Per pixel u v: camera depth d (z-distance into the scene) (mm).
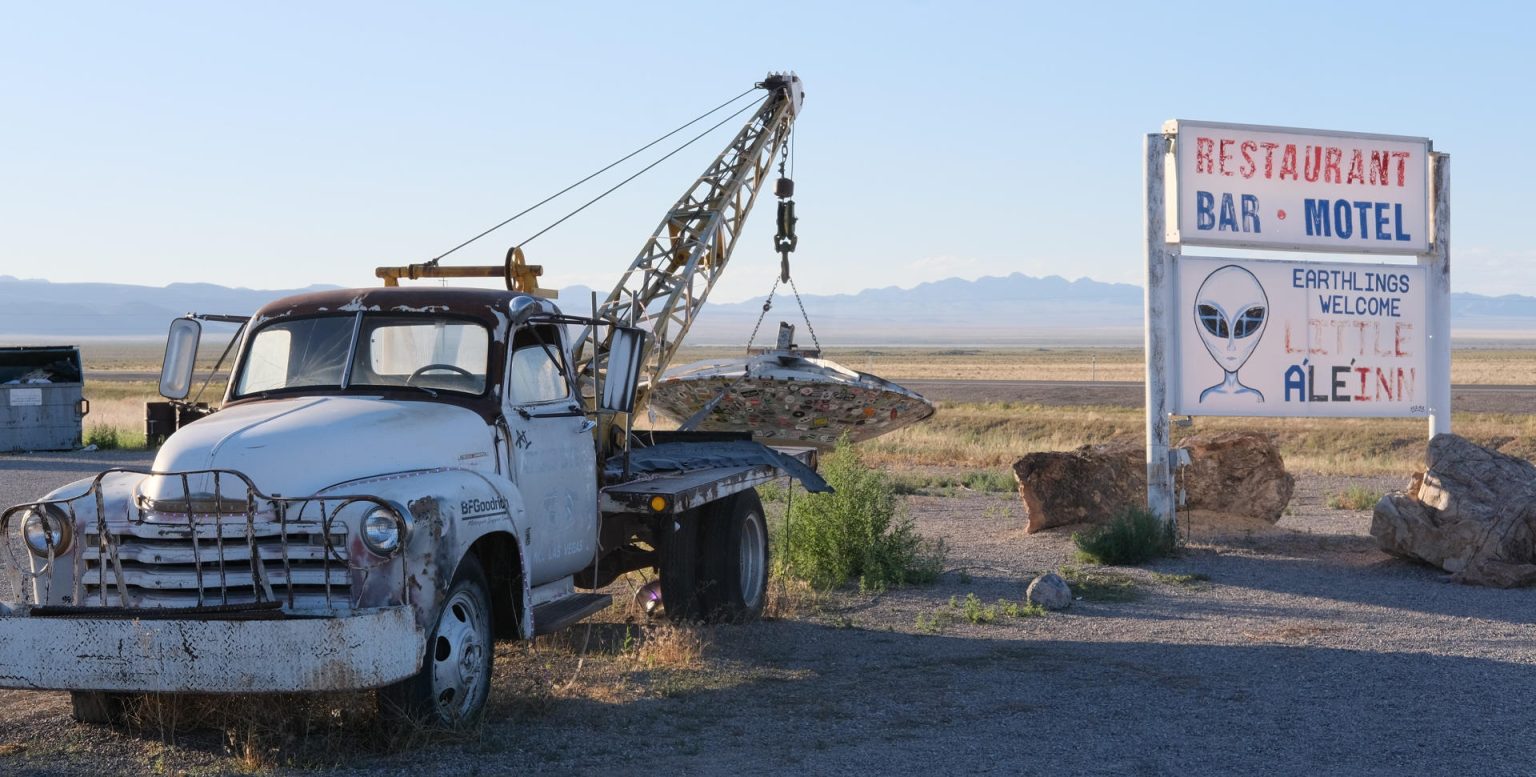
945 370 117000
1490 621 10570
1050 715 7312
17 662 6047
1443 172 15648
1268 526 16328
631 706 7445
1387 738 6805
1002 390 75062
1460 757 6438
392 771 6066
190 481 6320
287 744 6453
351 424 6828
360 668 5816
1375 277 15555
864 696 7773
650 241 15883
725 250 16781
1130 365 131125
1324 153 15328
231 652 5832
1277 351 15289
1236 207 15086
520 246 11727
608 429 10648
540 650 9094
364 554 6141
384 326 7828
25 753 6430
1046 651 9312
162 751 6465
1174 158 14938
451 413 7352
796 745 6617
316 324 7906
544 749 6477
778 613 10844
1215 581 12852
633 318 9648
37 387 30172
